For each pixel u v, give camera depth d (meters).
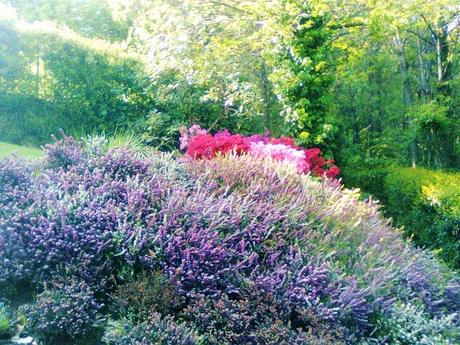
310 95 9.31
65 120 10.04
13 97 9.66
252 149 6.85
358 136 13.91
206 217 3.63
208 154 6.69
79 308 2.88
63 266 3.21
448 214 6.92
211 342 2.86
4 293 3.14
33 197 3.60
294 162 6.00
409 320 3.24
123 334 2.82
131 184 3.88
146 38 9.95
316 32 9.02
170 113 10.67
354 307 3.12
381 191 9.73
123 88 10.36
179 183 4.13
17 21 10.00
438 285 3.96
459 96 12.02
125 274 3.21
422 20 10.38
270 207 3.93
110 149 4.46
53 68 9.96
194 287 3.14
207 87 10.55
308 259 3.46
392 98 13.77
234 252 3.40
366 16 9.62
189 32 9.41
